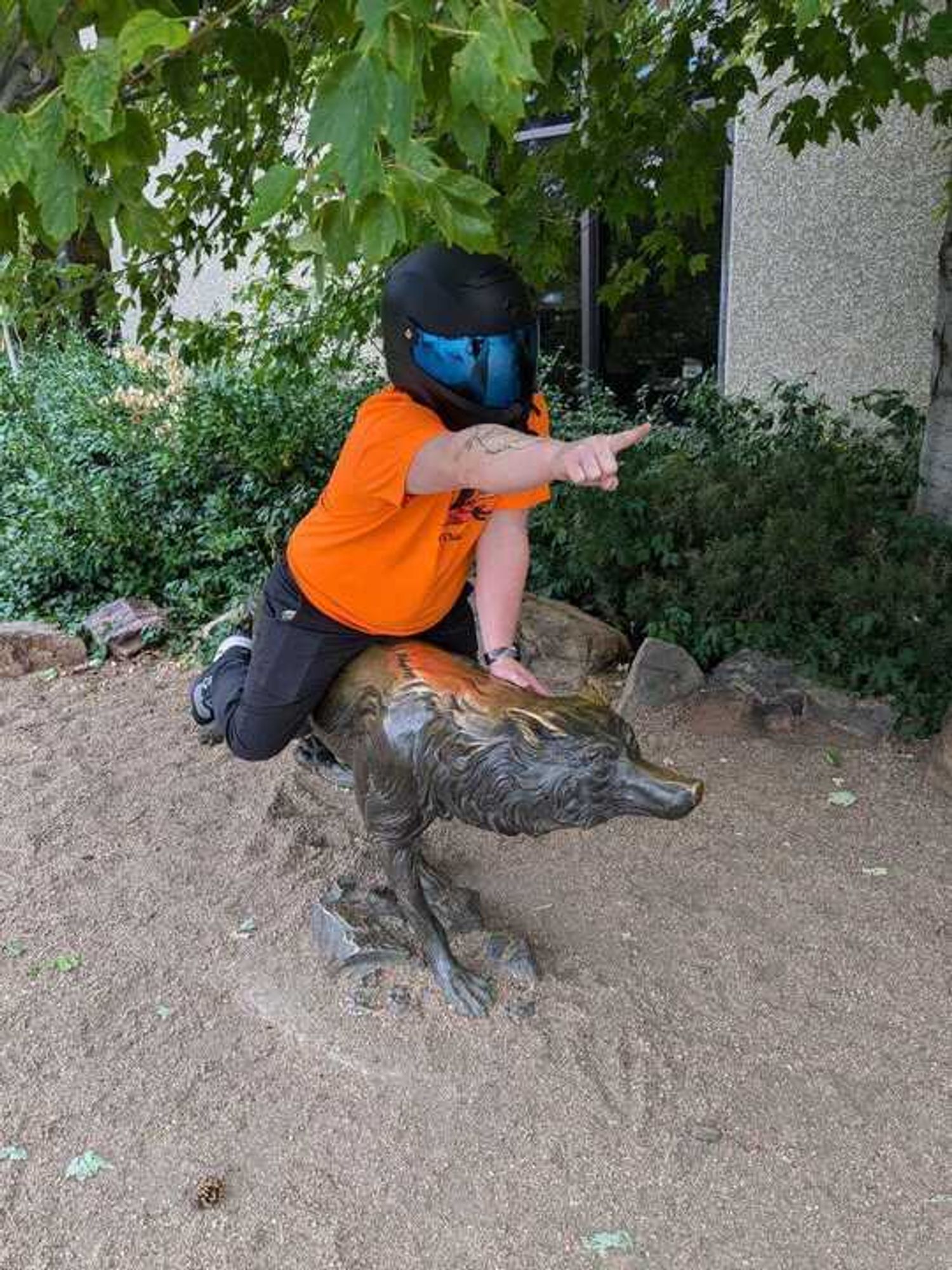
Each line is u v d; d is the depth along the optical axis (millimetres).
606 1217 2123
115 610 5633
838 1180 2186
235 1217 2143
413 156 1549
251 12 2199
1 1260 2066
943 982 2730
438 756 2232
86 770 4082
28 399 8133
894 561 4383
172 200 4199
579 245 7652
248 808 3705
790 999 2689
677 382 7289
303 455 6250
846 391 6449
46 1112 2414
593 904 3082
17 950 2979
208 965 2881
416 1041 2529
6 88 1825
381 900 2910
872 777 3766
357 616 2344
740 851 3344
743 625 4523
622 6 3508
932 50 3371
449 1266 2031
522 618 4719
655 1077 2447
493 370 1957
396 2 1416
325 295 5082
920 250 5941
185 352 4875
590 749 2105
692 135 4102
